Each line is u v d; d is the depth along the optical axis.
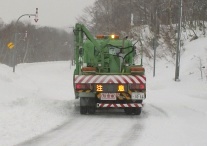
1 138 12.71
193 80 45.25
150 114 19.86
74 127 15.52
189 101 26.66
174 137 13.70
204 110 21.11
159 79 53.81
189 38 64.62
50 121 16.61
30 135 13.44
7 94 26.48
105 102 19.45
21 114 17.41
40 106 20.67
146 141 12.97
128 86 19.08
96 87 19.09
